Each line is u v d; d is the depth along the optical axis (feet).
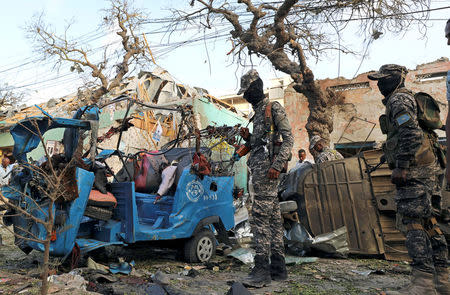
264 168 10.34
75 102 52.37
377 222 13.74
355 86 41.75
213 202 14.52
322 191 14.76
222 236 15.06
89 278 9.75
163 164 15.07
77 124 10.91
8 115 57.93
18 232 12.07
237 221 17.49
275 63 34.86
